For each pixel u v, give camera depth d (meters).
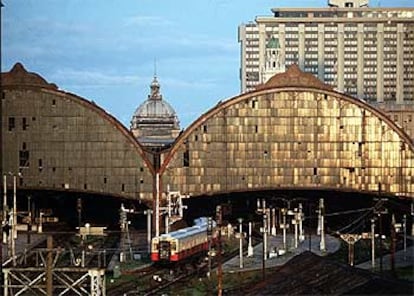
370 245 134.62
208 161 150.25
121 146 151.25
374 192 149.62
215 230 134.75
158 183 149.38
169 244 116.50
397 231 144.38
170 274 111.31
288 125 150.12
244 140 150.25
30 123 152.75
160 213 147.00
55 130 152.75
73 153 152.50
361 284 81.44
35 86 152.38
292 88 149.75
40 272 86.50
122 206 149.38
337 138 150.00
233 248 136.25
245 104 150.38
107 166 151.88
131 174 151.00
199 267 116.44
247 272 108.25
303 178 150.25
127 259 123.56
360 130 149.62
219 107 150.12
